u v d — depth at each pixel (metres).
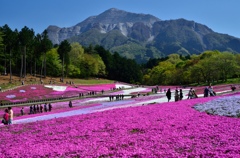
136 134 15.64
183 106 25.91
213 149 11.53
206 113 21.30
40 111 46.38
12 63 118.44
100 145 13.80
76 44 167.38
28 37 104.06
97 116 23.67
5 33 102.81
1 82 91.62
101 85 120.62
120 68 194.00
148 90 99.19
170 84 151.12
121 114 23.47
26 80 103.50
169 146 12.62
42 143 15.34
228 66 101.06
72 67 145.25
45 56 123.50
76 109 41.31
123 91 95.81
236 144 12.05
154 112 23.14
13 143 16.03
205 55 133.75
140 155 11.39
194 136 14.20
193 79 120.25
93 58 167.38
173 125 17.41
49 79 121.06
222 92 51.75
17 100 65.81
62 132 18.20
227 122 17.11
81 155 12.04
